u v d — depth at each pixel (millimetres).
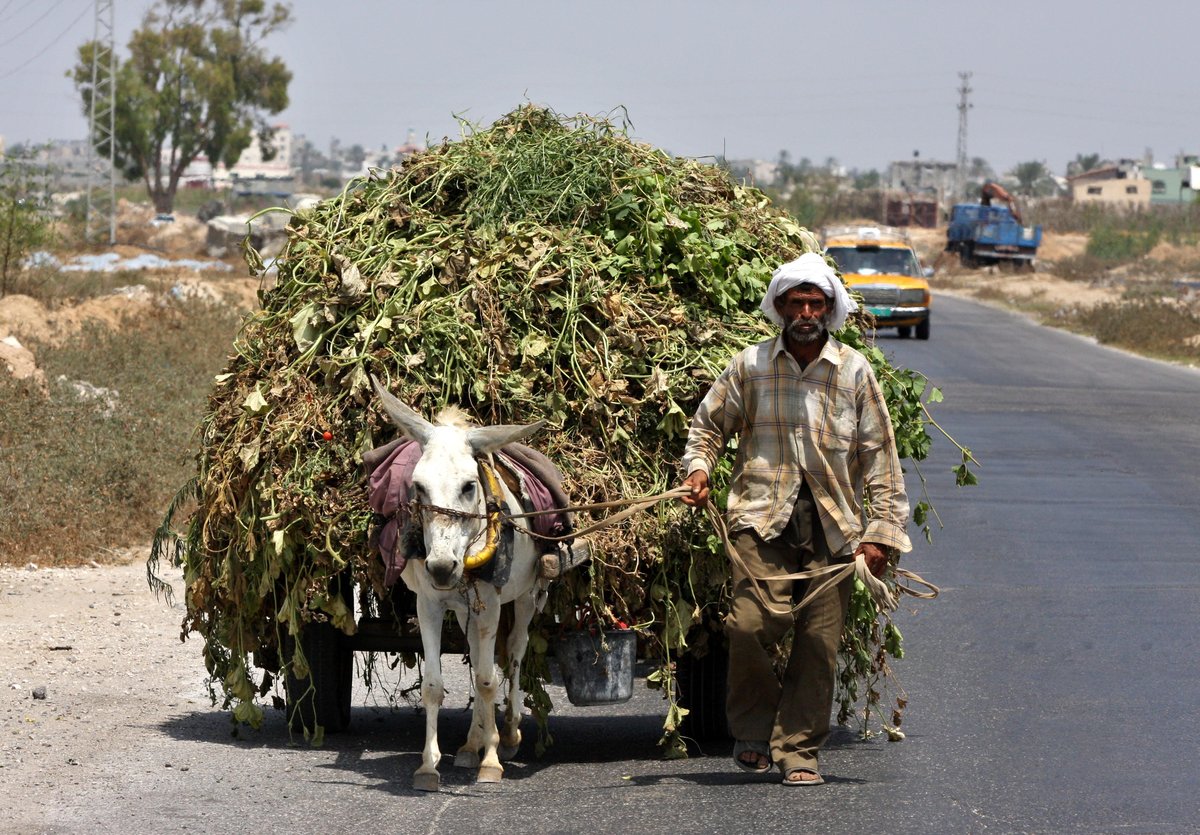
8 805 11273
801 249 15664
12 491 23812
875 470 12305
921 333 71188
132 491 25141
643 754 13656
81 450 26203
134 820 11023
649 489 13102
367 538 12641
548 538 12250
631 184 14695
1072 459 34469
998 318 92938
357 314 13547
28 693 15070
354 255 13984
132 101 173500
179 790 11906
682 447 13430
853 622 13789
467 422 12359
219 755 13141
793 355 12336
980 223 146000
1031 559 23219
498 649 13312
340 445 12984
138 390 32375
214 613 14000
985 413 43031
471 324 13281
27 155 54156
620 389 13180
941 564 22828
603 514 12789
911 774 12586
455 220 14406
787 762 12320
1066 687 15711
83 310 45938
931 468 32906
